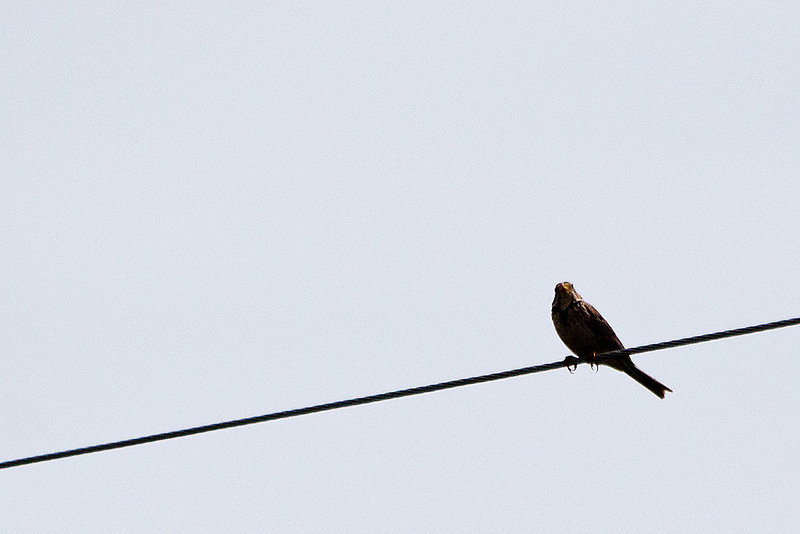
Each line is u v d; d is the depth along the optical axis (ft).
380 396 44.06
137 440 44.57
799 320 41.37
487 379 44.01
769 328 41.88
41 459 45.14
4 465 45.60
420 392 43.98
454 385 44.09
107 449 44.75
